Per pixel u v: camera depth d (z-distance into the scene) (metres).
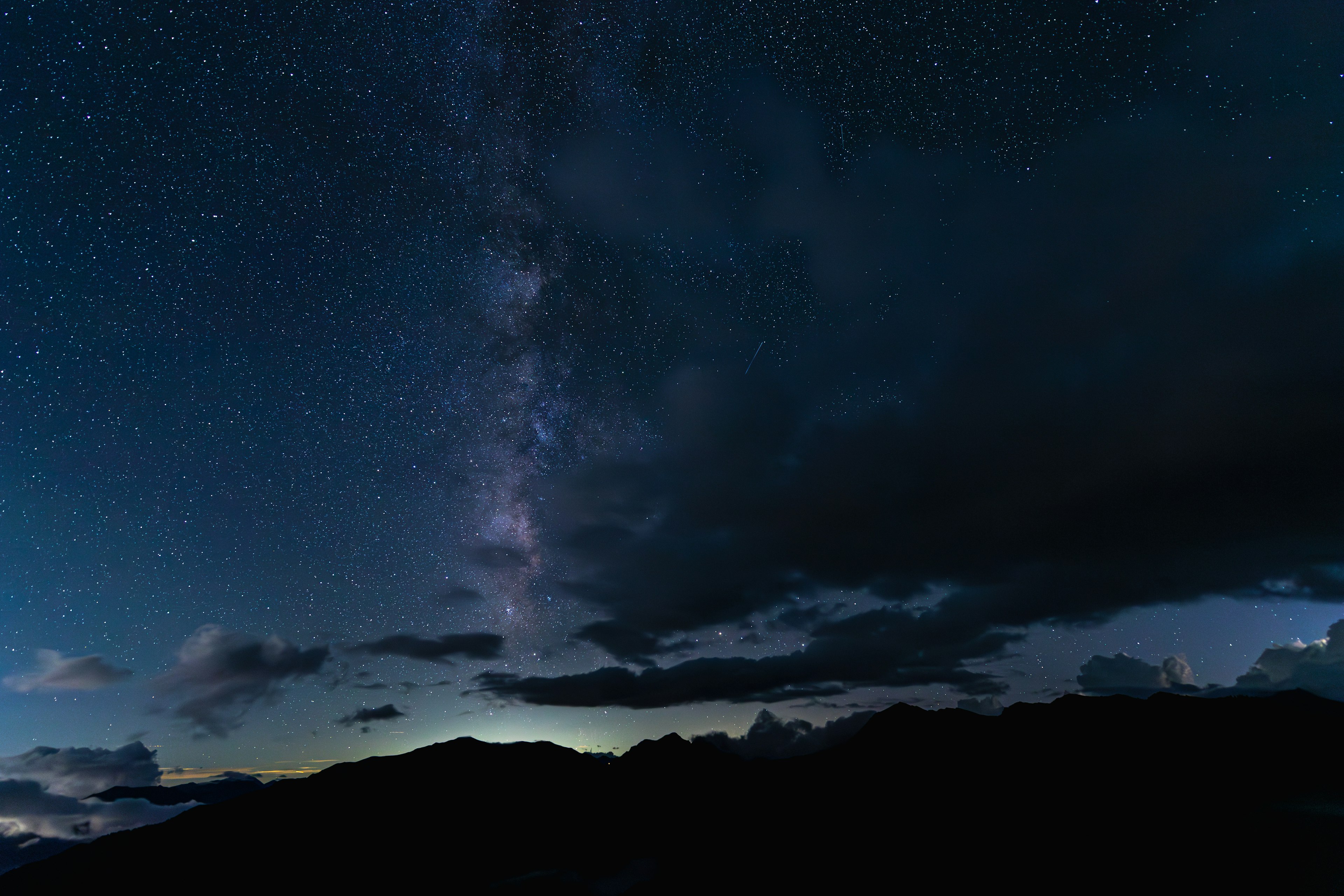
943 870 62.25
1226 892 48.09
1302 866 50.41
